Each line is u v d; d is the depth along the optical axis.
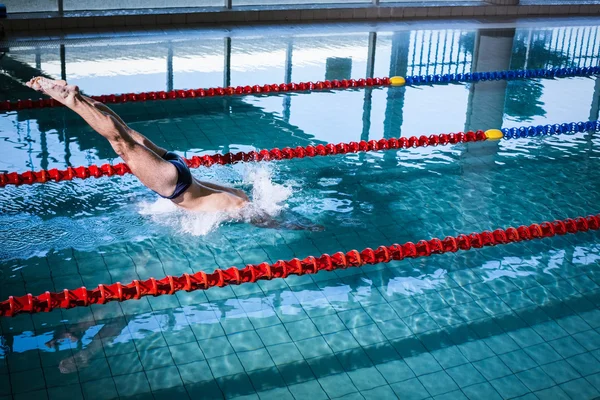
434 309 3.57
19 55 7.20
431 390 2.97
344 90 6.99
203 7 9.22
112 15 8.45
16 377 2.92
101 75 6.81
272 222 4.31
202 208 4.27
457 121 6.28
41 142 5.29
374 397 2.92
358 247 4.10
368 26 9.47
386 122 6.17
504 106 6.77
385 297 3.66
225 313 3.44
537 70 7.98
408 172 5.21
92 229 4.12
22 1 8.30
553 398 2.95
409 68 7.76
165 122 5.87
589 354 3.26
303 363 3.11
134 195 4.57
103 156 5.09
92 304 3.46
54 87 3.34
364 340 3.29
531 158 5.59
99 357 3.07
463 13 10.41
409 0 10.64
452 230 4.38
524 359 3.21
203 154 5.22
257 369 3.05
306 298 3.62
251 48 8.10
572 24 10.33
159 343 3.19
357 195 4.78
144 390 2.89
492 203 4.77
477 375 3.09
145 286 3.40
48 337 3.19
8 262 3.74
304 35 8.82
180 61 7.44
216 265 3.83
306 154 5.38
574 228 4.39
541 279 3.89
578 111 6.71
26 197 4.45
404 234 4.29
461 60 8.19
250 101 6.51
